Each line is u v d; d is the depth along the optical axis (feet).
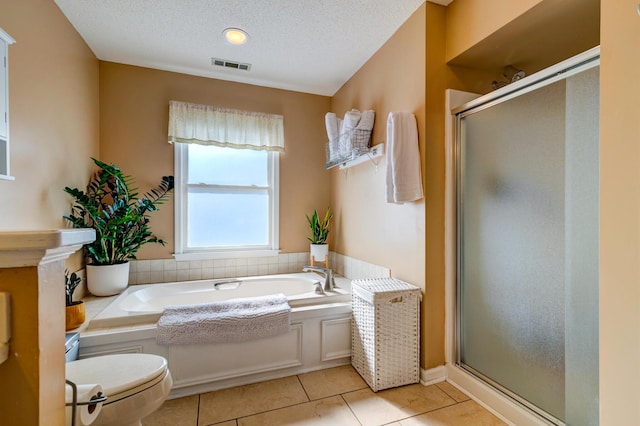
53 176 5.79
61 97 6.08
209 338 5.82
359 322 6.48
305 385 6.09
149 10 6.17
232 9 6.16
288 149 10.14
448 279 6.26
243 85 9.57
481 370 5.68
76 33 6.75
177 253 8.86
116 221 7.03
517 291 4.98
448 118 6.23
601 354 3.44
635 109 3.14
